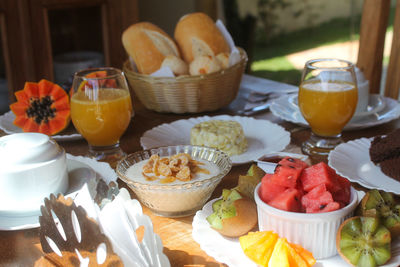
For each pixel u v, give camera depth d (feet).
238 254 1.98
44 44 7.50
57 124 3.69
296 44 12.09
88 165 2.93
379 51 4.77
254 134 3.58
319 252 1.94
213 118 3.85
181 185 2.27
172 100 3.99
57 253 2.06
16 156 2.41
